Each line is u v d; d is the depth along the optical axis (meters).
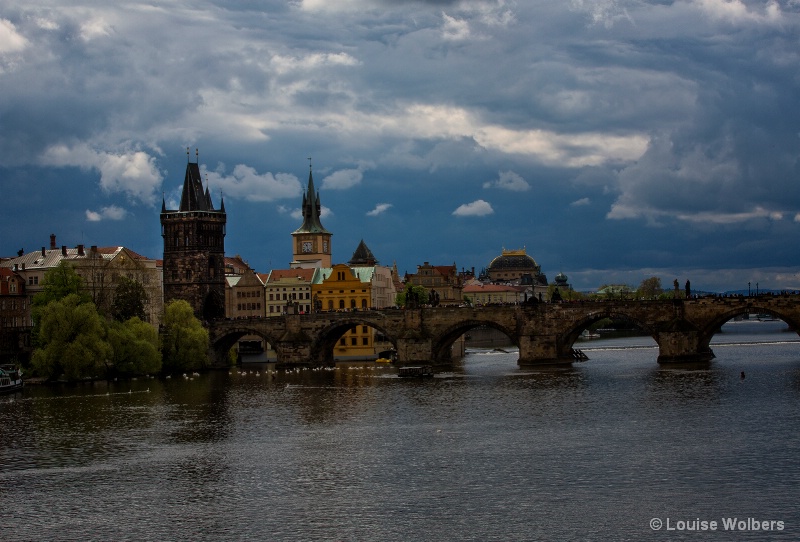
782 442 139.12
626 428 152.50
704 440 141.75
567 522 106.38
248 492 119.81
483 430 154.25
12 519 111.19
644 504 111.69
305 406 186.38
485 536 102.81
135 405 191.12
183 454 141.25
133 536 104.88
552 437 147.00
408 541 101.81
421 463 132.00
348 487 120.81
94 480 126.62
